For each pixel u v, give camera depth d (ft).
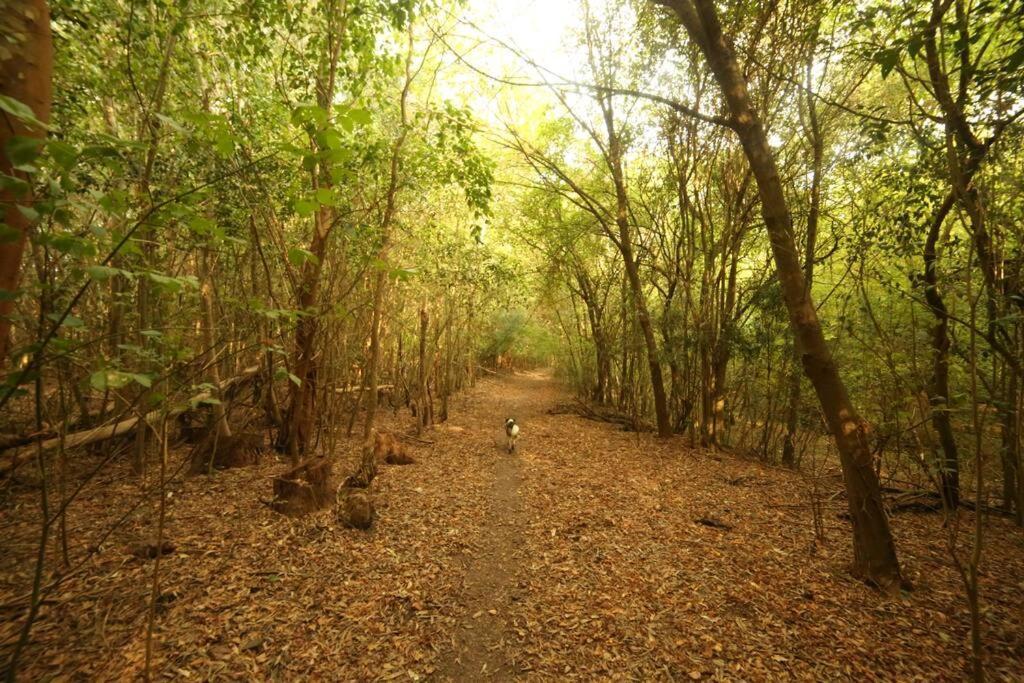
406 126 23.53
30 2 5.46
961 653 11.60
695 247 37.22
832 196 27.22
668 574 15.64
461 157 23.48
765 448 34.37
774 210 13.97
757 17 25.66
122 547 15.08
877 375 18.80
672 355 37.40
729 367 41.19
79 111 16.89
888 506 22.44
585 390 71.97
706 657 11.61
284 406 32.76
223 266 24.57
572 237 46.96
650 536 18.70
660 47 32.17
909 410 17.47
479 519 20.72
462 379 71.77
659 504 22.53
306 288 21.01
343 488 21.09
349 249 23.08
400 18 20.77
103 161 5.84
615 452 34.99
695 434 40.14
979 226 9.78
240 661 10.80
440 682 10.91
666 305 39.70
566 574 15.88
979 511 9.21
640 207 44.32
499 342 88.38
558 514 21.35
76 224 11.60
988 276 12.81
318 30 21.36
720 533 19.04
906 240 18.39
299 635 11.94
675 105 14.71
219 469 24.04
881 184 20.62
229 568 14.44
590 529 19.48
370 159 20.34
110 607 12.02
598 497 23.65
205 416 25.94
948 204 16.28
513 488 25.41
